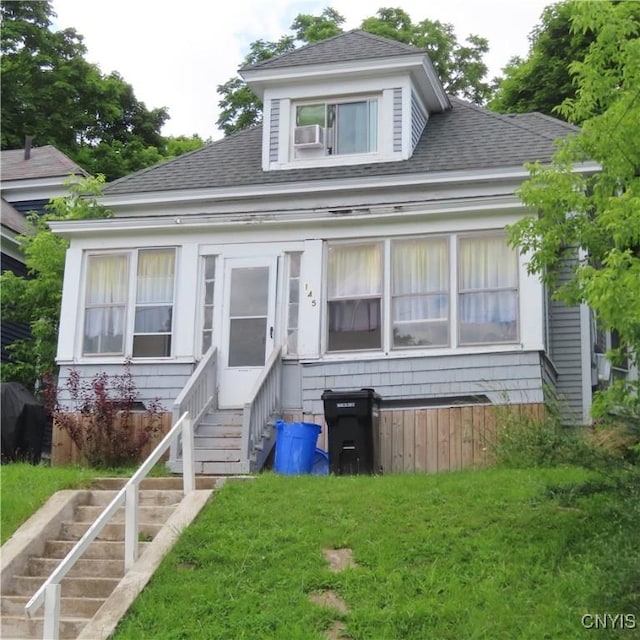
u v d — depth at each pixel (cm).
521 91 3064
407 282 1564
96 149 3700
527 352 1484
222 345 1620
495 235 1534
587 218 1135
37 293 1995
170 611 892
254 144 2042
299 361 1581
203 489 1198
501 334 1505
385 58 1853
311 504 1097
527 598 864
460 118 1995
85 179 2127
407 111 1862
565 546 949
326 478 1209
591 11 1072
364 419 1411
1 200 2380
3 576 1030
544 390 1462
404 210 1561
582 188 1143
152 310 1661
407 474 1268
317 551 984
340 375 1559
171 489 1246
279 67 1898
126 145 3906
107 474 1345
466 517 1034
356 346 1569
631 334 1001
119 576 1037
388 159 1853
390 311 1559
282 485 1170
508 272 1520
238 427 1513
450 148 1867
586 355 1659
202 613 887
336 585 917
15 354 2072
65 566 867
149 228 1667
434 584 902
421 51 1838
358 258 1598
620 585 767
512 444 1335
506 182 1761
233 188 1881
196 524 1059
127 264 1684
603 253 1117
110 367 1650
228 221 1639
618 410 1067
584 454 995
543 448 1045
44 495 1198
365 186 1812
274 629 852
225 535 1029
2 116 3547
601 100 1114
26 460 1717
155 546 1012
